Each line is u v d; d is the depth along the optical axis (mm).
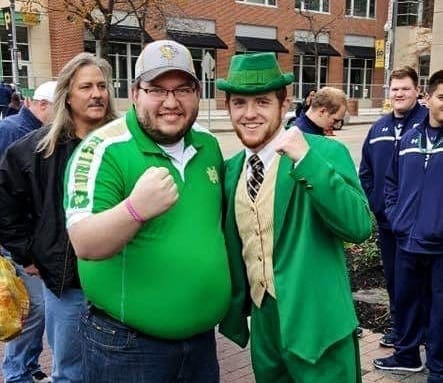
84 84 2857
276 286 2260
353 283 5480
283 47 34375
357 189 2246
